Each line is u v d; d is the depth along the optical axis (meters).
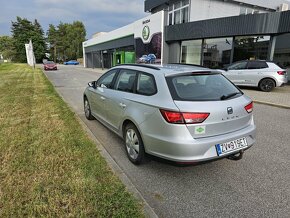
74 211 2.45
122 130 4.00
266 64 11.51
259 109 7.93
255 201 2.84
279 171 3.56
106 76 4.97
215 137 3.01
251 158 4.00
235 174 3.46
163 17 19.81
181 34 18.41
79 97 9.84
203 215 2.59
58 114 6.13
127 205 2.55
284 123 6.18
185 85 3.23
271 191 3.04
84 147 4.01
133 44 26.59
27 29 72.88
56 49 88.62
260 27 14.17
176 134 2.86
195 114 2.84
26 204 2.53
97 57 41.38
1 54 82.50
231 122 3.16
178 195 2.95
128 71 4.12
